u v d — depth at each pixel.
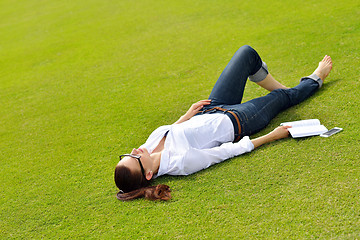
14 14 13.25
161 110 4.53
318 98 3.69
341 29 5.37
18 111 5.53
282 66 4.79
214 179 2.99
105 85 5.75
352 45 4.73
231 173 2.99
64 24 10.34
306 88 3.72
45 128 4.79
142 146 3.25
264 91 4.36
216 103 3.55
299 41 5.40
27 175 3.75
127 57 6.77
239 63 3.63
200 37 6.84
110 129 4.36
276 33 5.98
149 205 2.90
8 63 8.07
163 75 5.61
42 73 6.98
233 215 2.57
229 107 3.42
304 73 4.43
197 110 3.50
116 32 8.49
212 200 2.77
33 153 4.20
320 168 2.76
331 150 2.91
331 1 6.82
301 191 2.60
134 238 2.60
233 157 3.20
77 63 7.07
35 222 3.01
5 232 2.97
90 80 6.09
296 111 3.59
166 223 2.66
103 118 4.68
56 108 5.33
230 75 3.62
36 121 5.05
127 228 2.71
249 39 6.05
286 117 3.55
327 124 3.27
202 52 6.11
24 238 2.86
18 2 15.11
